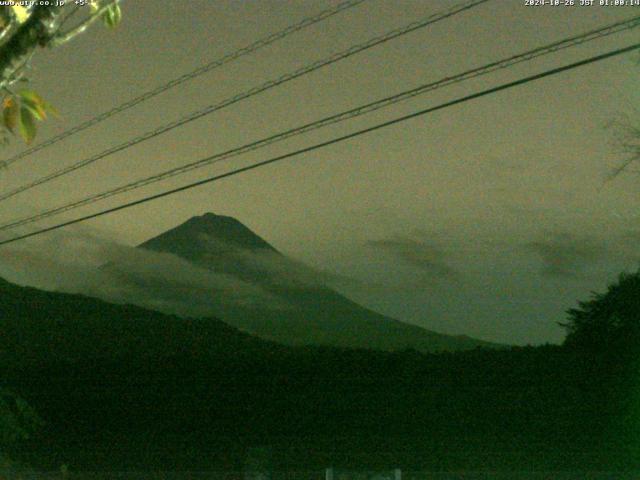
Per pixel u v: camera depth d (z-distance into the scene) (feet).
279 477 61.11
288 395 65.00
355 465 60.64
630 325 66.18
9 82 15.37
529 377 60.29
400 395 62.08
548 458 57.72
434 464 59.31
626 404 57.36
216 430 66.23
